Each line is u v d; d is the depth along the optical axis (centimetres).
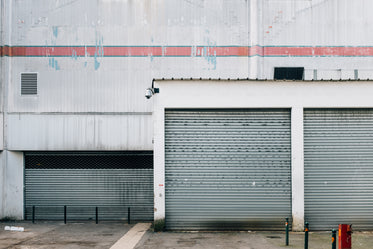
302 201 1287
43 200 1625
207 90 1307
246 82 1309
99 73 1602
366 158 1315
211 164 1312
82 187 1627
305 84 1306
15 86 1606
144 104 1592
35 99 1602
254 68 1588
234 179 1309
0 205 1600
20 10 1622
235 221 1304
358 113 1321
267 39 1609
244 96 1305
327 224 1304
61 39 1612
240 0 1609
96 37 1609
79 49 1609
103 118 1592
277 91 1307
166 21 1611
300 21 1611
